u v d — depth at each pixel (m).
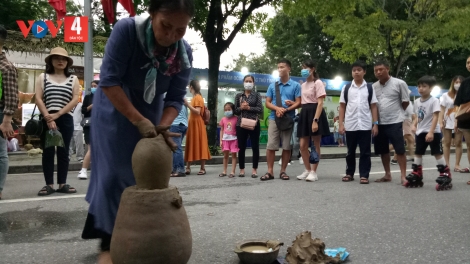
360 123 6.35
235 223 3.76
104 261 2.29
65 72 5.22
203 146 7.48
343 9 12.54
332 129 16.28
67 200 4.81
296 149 9.70
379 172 7.93
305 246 2.66
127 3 9.08
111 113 2.38
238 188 5.80
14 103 4.55
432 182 6.51
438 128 5.89
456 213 4.20
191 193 5.37
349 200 4.89
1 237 3.31
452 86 7.82
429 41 18.94
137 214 2.00
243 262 2.67
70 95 5.16
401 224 3.74
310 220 3.89
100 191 2.36
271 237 3.33
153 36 2.17
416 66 27.66
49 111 5.06
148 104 2.47
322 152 12.92
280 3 12.21
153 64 2.25
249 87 6.93
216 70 11.53
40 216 4.02
